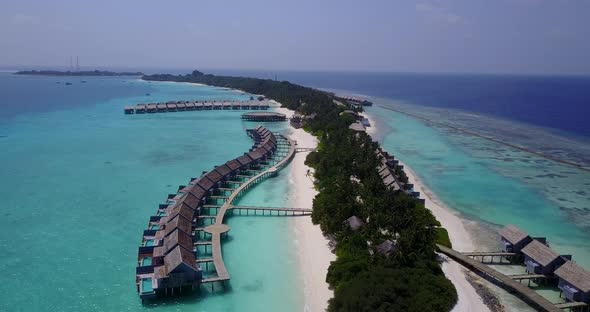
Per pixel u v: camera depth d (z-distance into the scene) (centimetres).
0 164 10212
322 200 7281
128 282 5266
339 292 4619
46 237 6425
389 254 5216
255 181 9162
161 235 6038
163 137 14088
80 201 7931
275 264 5731
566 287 4956
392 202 6638
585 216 7838
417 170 10581
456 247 6244
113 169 10081
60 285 5156
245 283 5281
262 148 11106
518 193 9012
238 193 8288
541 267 5419
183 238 5656
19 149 11831
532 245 5741
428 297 4466
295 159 11262
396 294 4391
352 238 5762
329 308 4581
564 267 5131
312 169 10244
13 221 6962
